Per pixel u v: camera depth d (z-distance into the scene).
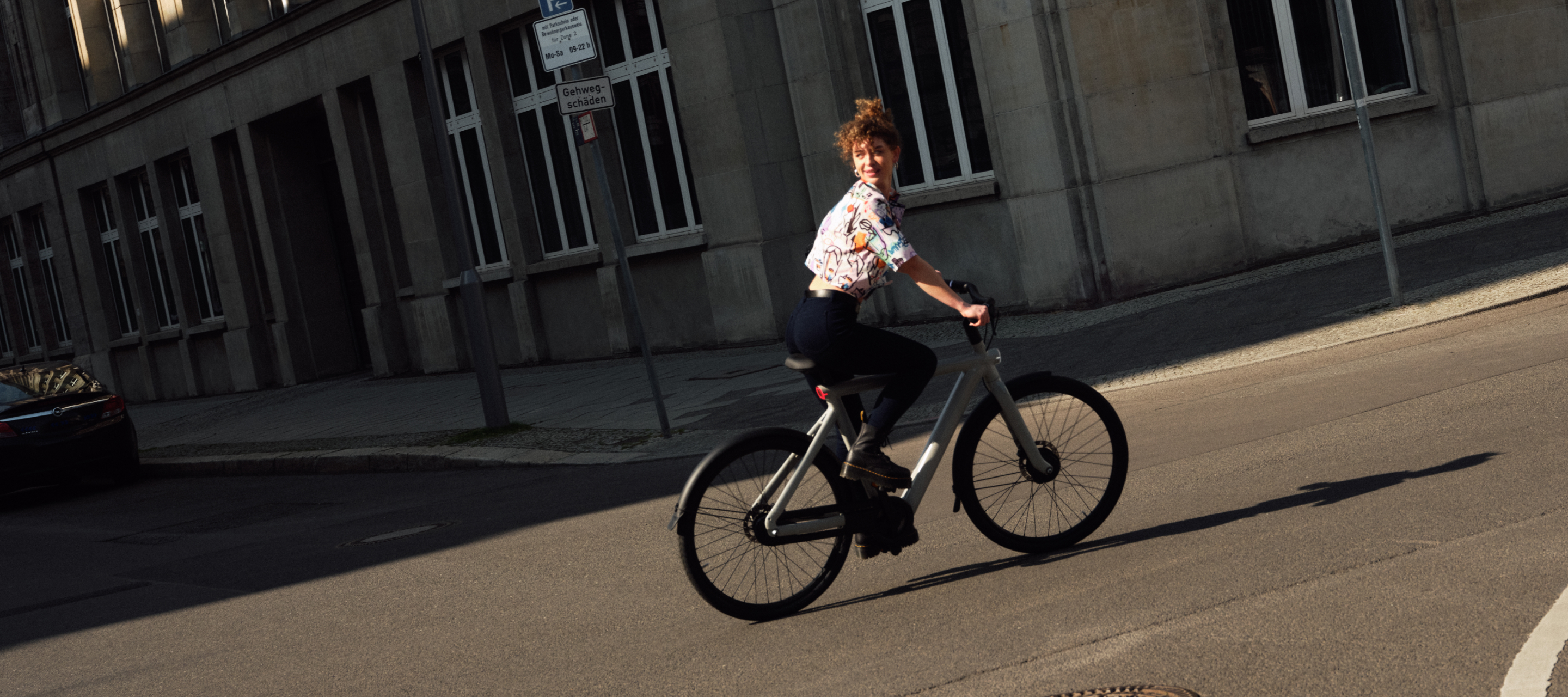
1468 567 4.23
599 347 19.38
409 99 20.88
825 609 5.07
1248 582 4.46
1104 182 13.38
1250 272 13.90
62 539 11.30
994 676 3.94
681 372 15.27
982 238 14.55
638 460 10.22
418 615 6.07
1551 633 3.58
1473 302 9.54
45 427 15.12
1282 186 14.08
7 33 32.44
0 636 6.98
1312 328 9.97
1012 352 11.70
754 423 10.62
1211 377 9.11
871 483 4.98
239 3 24.27
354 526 9.46
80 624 7.04
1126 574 4.81
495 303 21.11
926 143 15.04
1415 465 5.67
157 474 16.44
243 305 26.19
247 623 6.45
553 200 19.62
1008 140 13.86
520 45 19.33
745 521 4.98
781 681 4.25
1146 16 13.55
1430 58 14.48
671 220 17.84
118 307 31.42
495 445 12.23
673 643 4.93
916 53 14.89
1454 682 3.38
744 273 16.42
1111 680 3.74
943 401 9.53
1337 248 14.27
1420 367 7.93
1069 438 5.42
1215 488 5.93
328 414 18.89
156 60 28.23
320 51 22.44
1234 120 13.91
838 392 4.98
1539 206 14.32
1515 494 4.97
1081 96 13.31
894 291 15.47
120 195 29.34
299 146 25.41
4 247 35.53
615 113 18.20
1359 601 4.08
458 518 8.98
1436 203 14.55
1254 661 3.72
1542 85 14.80
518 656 5.07
